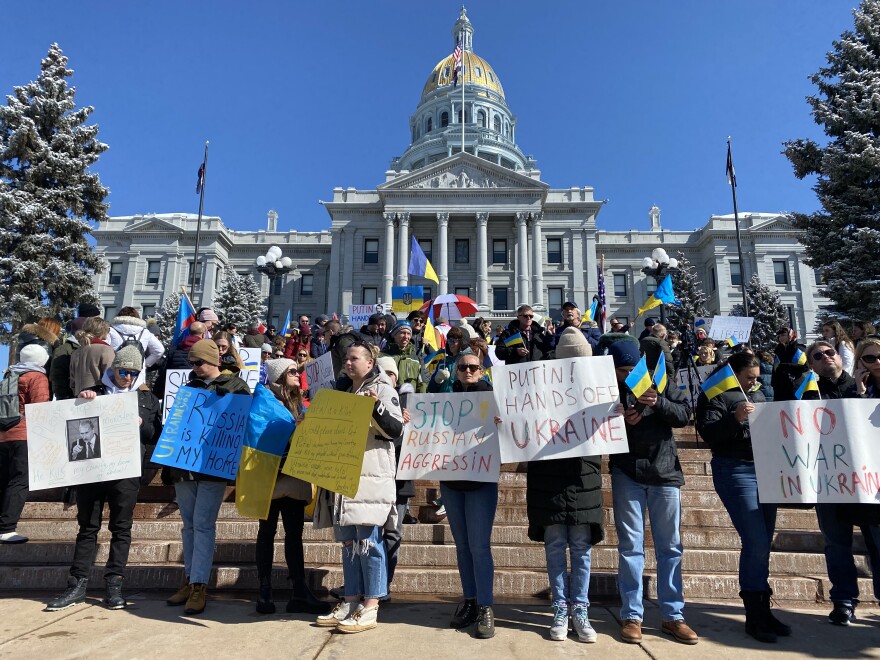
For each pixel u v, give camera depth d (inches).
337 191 2174.0
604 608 196.1
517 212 2033.7
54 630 167.2
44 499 299.3
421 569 225.6
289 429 194.1
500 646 156.8
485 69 3449.8
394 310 565.0
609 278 2278.5
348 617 170.9
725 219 2180.1
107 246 2228.1
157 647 153.7
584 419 173.2
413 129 3422.7
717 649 156.7
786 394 222.5
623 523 171.0
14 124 970.7
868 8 784.9
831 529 182.9
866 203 743.1
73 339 309.1
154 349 321.4
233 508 269.1
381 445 178.2
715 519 264.4
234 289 1899.6
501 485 299.6
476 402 187.3
